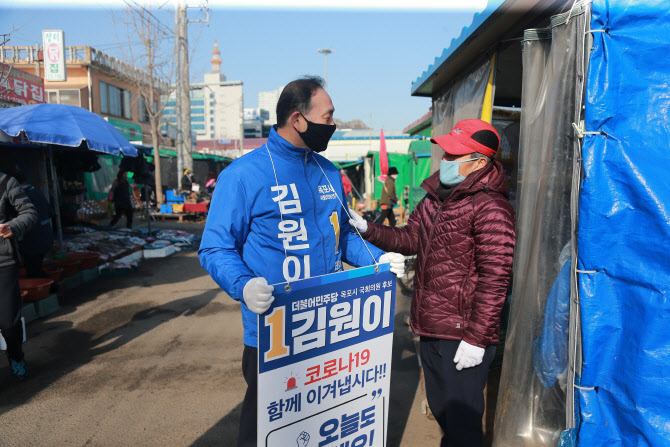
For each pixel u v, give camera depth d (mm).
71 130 5965
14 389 3502
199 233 12141
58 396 3396
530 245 2322
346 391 1795
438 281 2172
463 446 2137
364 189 21312
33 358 4082
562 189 2141
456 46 3408
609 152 1840
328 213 1996
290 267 1867
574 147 1971
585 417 1950
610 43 1828
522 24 2834
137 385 3574
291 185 1866
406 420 3014
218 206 1775
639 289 1788
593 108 1850
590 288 1908
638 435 1818
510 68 3869
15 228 3307
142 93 16078
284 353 1570
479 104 3557
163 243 9297
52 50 14883
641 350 1775
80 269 6973
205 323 5055
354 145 28344
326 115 1791
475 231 2059
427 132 11227
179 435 2889
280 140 1851
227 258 1645
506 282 2000
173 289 6484
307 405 1672
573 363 2014
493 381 3398
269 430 1571
